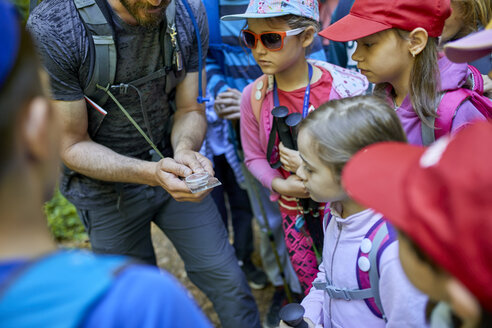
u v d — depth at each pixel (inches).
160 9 75.2
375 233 54.1
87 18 74.5
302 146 57.4
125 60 79.8
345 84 87.0
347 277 57.6
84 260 28.1
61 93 78.2
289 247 94.4
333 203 59.8
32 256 27.4
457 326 35.7
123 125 87.7
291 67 86.6
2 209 27.2
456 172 27.4
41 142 28.7
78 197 91.7
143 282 27.6
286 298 118.0
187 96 92.9
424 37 70.9
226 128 120.1
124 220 92.8
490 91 88.6
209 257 93.6
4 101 26.4
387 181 33.2
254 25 84.9
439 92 72.1
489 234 25.2
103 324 25.4
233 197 128.5
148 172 81.0
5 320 24.3
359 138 52.5
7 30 25.8
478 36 52.1
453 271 27.0
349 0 103.7
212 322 119.4
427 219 27.8
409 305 49.7
